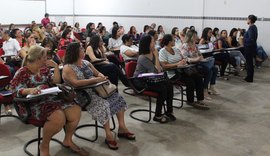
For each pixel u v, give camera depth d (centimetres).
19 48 527
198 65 423
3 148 271
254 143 295
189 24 865
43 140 241
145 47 342
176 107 402
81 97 273
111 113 278
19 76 243
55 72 278
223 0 795
